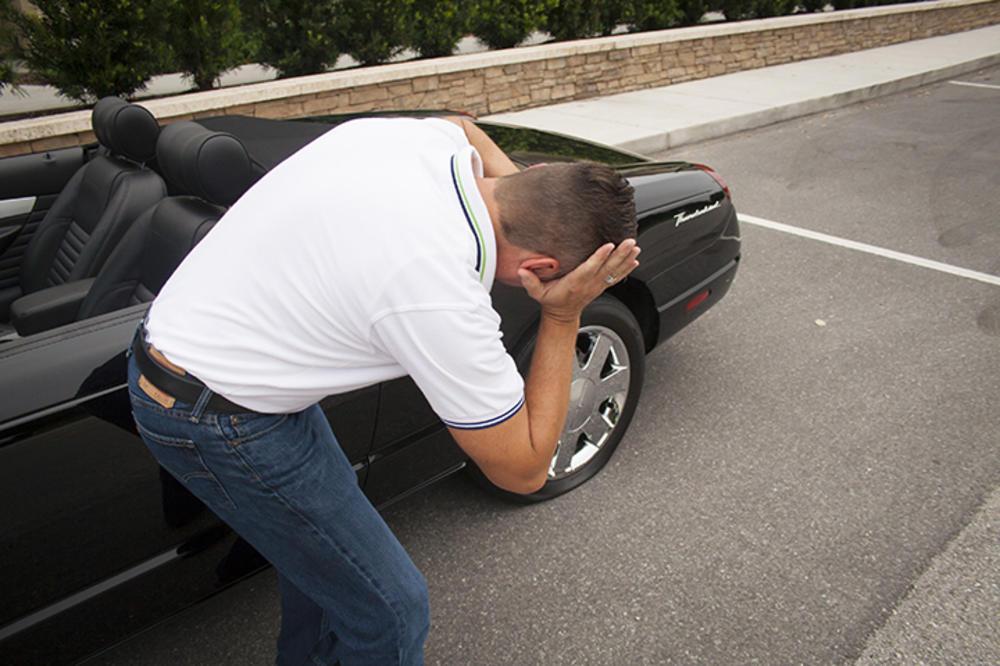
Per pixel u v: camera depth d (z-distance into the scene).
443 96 6.83
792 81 9.11
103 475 1.58
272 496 1.27
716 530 2.33
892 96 9.07
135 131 2.42
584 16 8.35
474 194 1.16
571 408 2.40
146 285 2.23
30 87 5.91
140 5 5.14
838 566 2.18
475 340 1.12
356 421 1.91
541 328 1.33
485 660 1.94
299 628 1.69
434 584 2.16
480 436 1.20
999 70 10.75
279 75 6.49
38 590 1.55
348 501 1.35
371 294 1.08
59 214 2.74
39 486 1.50
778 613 2.04
